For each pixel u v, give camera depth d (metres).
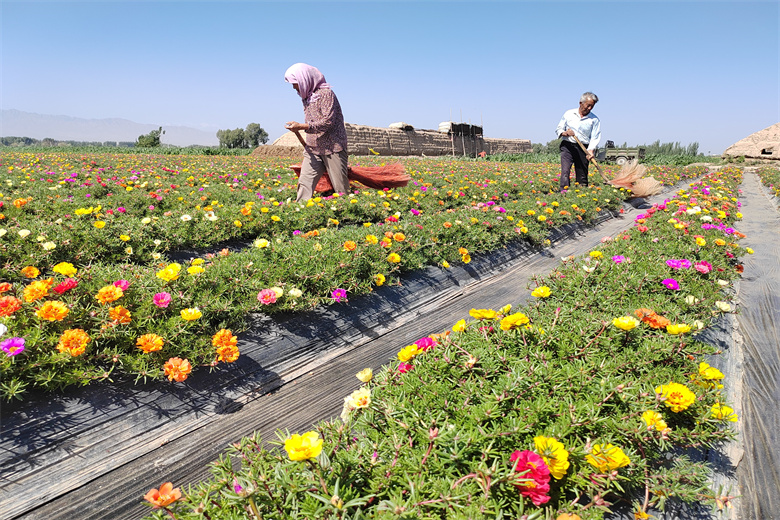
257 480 1.40
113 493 1.90
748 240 6.47
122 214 5.13
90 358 2.22
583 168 9.28
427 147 40.31
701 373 2.06
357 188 7.44
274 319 3.06
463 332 2.20
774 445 2.16
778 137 34.84
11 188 6.82
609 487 1.52
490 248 5.09
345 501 1.36
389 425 1.69
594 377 1.97
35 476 1.83
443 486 1.38
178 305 2.71
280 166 14.92
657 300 3.10
